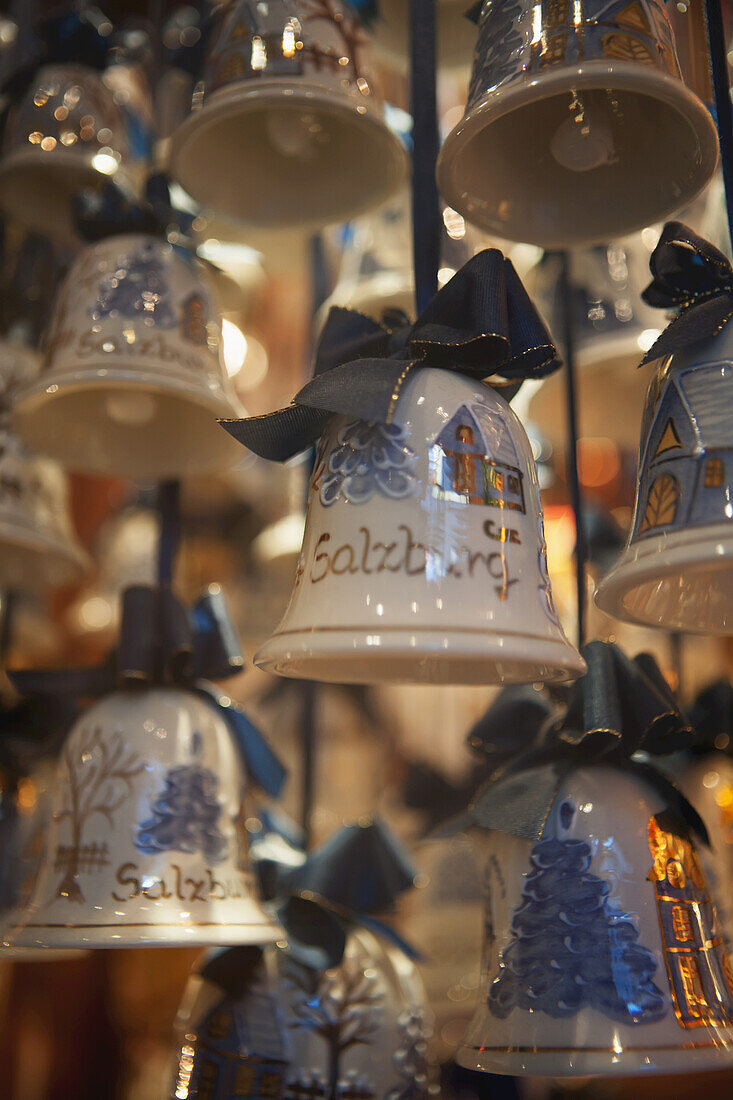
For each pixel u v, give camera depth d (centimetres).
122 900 82
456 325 72
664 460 69
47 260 127
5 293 124
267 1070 87
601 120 80
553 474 163
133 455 107
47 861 88
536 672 72
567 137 80
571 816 76
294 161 102
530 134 83
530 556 70
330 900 97
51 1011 158
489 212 82
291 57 88
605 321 121
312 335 145
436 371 73
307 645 65
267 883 102
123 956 166
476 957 172
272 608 205
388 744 188
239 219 102
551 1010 71
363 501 69
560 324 122
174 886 83
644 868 74
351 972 93
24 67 120
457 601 65
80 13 122
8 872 120
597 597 69
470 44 112
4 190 118
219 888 85
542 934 74
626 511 154
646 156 82
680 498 66
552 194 84
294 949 92
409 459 69
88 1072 160
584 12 71
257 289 155
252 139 101
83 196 104
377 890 98
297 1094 87
